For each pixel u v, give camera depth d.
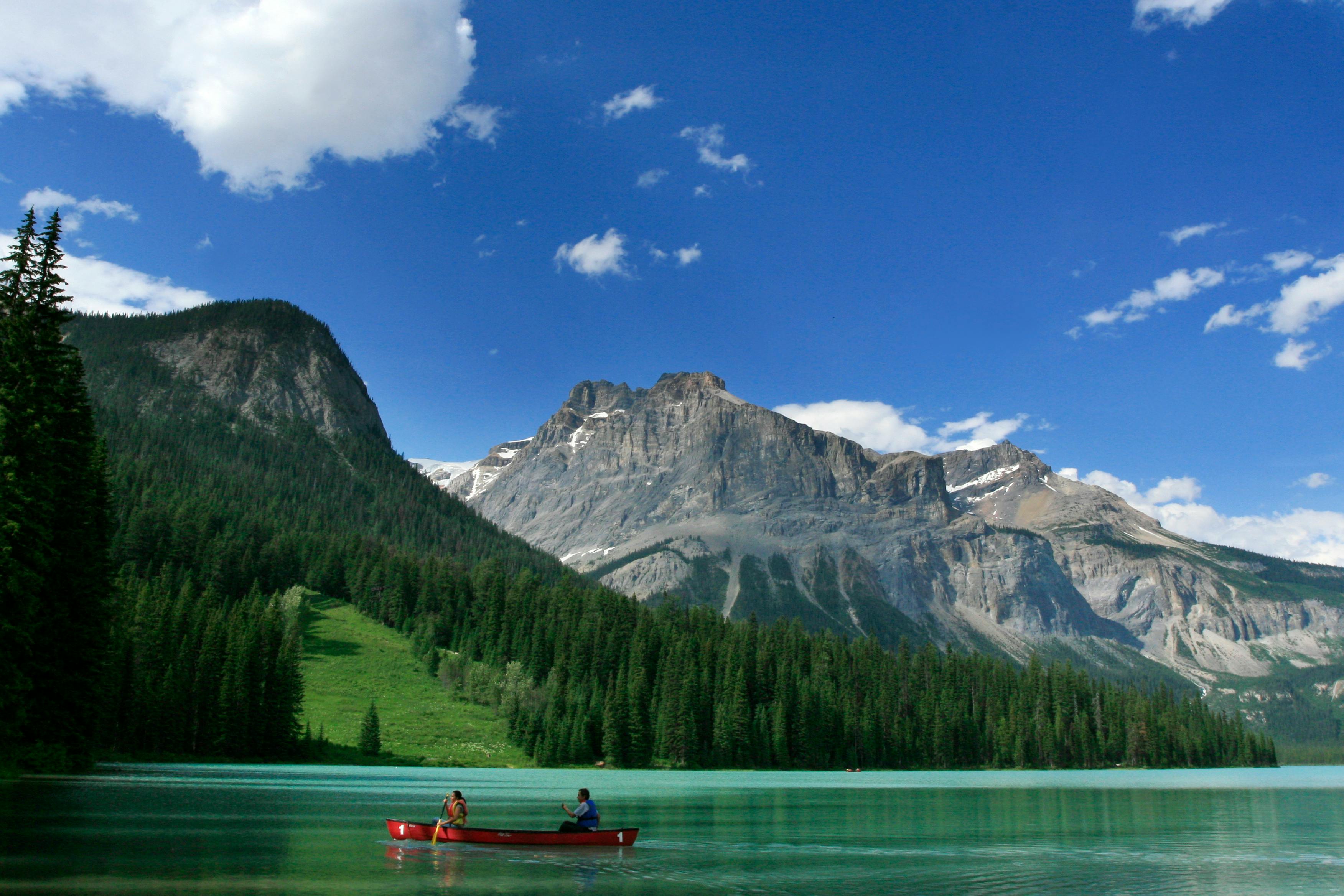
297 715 154.00
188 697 138.38
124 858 44.94
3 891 36.59
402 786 109.00
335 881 41.81
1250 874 51.84
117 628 129.50
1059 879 49.25
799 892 43.81
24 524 62.16
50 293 68.12
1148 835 71.25
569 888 42.50
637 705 183.75
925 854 58.09
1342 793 135.50
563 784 127.31
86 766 82.50
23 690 66.25
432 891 40.53
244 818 65.88
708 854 55.31
